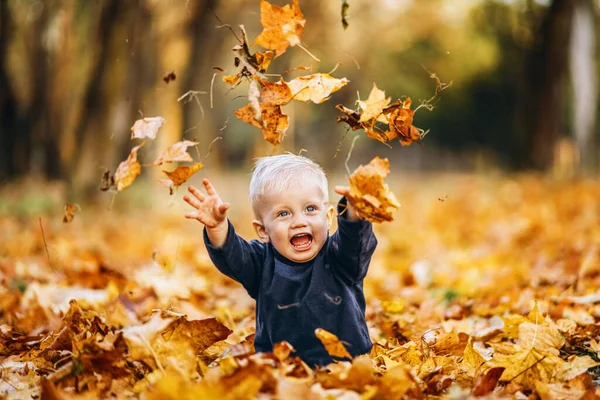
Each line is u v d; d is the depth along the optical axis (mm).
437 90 3334
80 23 18578
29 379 3354
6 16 18312
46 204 14617
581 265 6688
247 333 4590
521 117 25969
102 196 16828
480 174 33375
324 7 24578
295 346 3365
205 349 3594
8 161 19547
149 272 6543
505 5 28219
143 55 18203
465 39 31016
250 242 3570
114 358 3139
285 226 3371
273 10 3297
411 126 3314
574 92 23984
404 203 18531
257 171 3514
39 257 8578
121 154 17922
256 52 3320
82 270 6922
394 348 3834
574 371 3176
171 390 2586
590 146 24016
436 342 3982
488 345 4250
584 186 17703
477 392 3074
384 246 10594
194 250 9828
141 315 5480
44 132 19141
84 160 17922
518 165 25406
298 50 24953
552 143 24375
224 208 3352
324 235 3418
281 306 3381
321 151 34938
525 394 3176
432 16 28906
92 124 17812
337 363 3201
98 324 3715
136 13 17078
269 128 3332
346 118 3316
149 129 3428
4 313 5621
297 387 2688
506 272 6945
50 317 5070
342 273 3383
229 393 2602
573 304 5270
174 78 3977
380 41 28359
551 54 24016
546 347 3492
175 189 3445
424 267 7367
